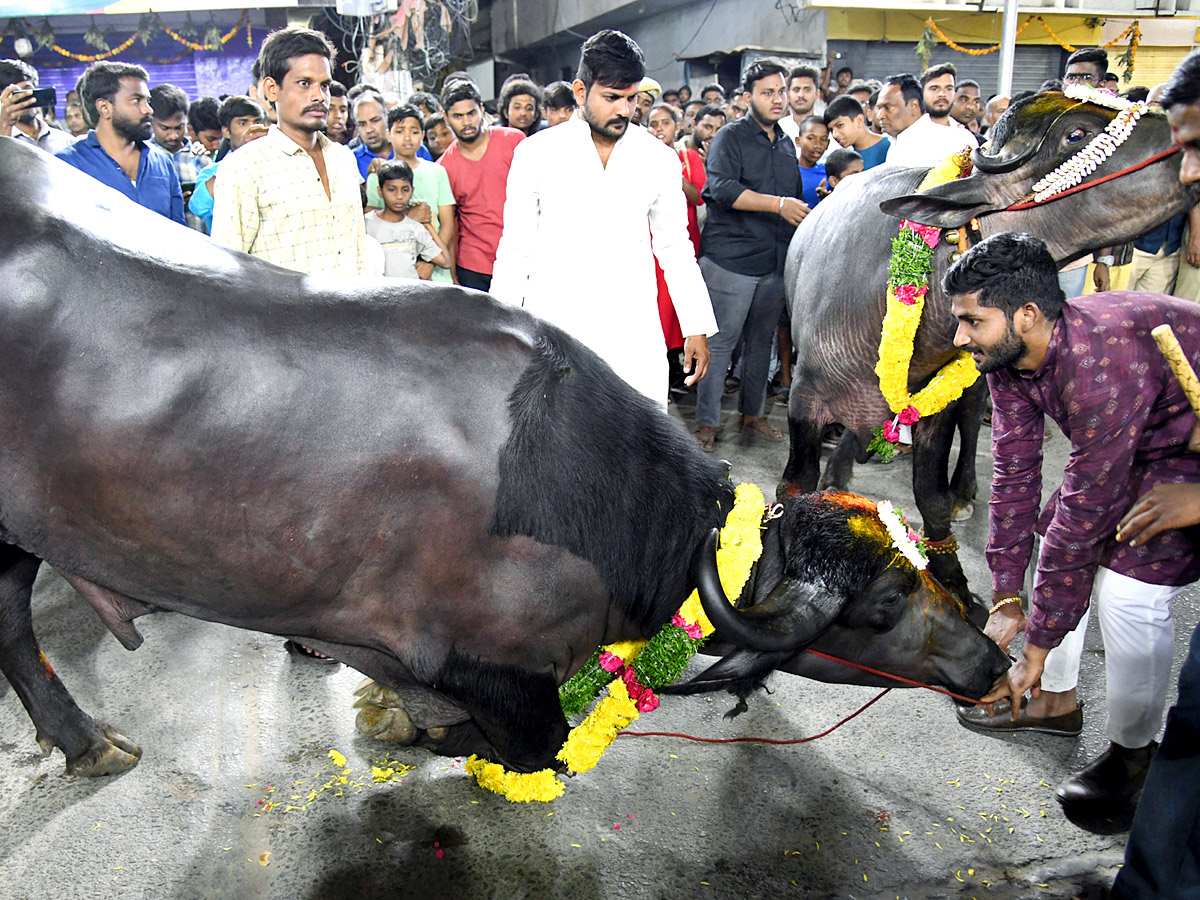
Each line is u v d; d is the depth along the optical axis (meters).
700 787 2.53
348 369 1.90
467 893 2.18
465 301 2.05
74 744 2.52
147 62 12.21
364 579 1.99
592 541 1.99
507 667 2.08
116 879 2.22
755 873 2.24
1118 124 2.50
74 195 2.00
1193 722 1.72
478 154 5.26
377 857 2.29
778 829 2.38
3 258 1.84
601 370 2.13
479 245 5.33
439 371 1.93
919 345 2.98
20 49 11.62
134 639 2.19
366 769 2.61
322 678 3.04
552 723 2.18
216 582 1.99
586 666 2.25
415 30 10.24
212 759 2.63
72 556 2.01
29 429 1.87
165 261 1.93
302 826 2.39
